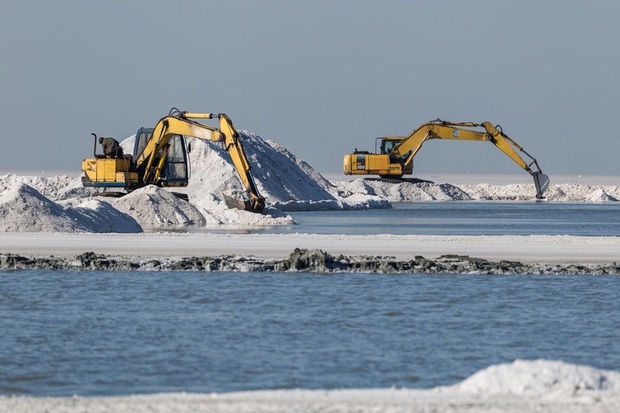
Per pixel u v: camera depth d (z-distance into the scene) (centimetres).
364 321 8869
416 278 11662
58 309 9519
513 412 4119
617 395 4544
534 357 7319
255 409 4234
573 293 10594
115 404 4447
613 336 8225
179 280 11425
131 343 7750
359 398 4628
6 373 6650
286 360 7094
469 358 7275
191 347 7581
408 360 7138
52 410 4300
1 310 9462
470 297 10281
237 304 9825
